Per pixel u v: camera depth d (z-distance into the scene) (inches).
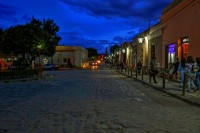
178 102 487.5
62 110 391.2
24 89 695.7
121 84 853.8
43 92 624.4
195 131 283.7
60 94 583.8
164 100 511.5
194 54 759.1
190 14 789.2
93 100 493.0
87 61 3868.1
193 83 614.2
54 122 315.6
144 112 382.6
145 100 506.3
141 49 1635.1
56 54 2869.1
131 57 2129.7
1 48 1644.9
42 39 1577.3
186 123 319.6
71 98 519.2
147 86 787.4
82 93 602.5
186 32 828.0
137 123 313.7
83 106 426.0
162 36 1119.0
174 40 955.3
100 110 392.2
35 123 310.8
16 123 311.6
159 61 1175.0
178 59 843.4
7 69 1175.0
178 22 908.6
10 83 897.5
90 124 306.2
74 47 2876.5
